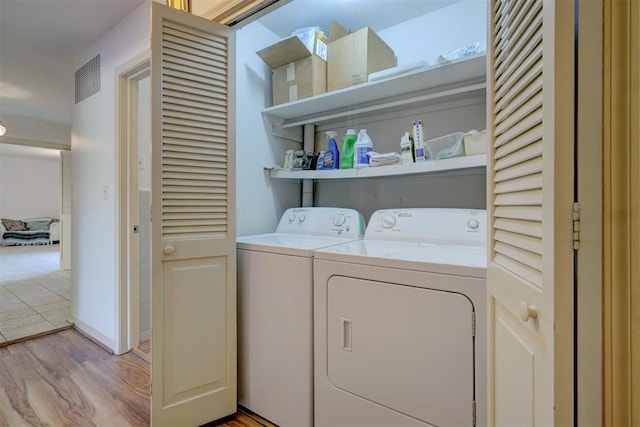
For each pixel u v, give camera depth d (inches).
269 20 80.7
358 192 89.0
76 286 111.5
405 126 80.5
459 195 74.6
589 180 21.3
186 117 57.6
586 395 21.5
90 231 104.3
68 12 85.2
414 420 45.0
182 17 57.0
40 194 345.7
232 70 63.0
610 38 20.9
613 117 20.8
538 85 24.4
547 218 22.9
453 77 64.6
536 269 25.0
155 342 54.7
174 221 56.6
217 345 61.4
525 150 27.1
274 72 83.1
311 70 75.9
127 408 65.7
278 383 59.6
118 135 90.9
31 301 135.6
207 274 60.2
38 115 184.1
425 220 63.0
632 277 20.6
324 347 53.8
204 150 59.8
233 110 63.3
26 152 297.3
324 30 84.5
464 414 41.3
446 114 74.7
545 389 23.5
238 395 66.1
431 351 43.8
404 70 64.2
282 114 85.0
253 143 80.5
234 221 63.6
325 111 83.2
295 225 80.5
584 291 21.5
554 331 22.1
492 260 35.7
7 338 100.3
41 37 98.0
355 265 50.4
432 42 76.8
